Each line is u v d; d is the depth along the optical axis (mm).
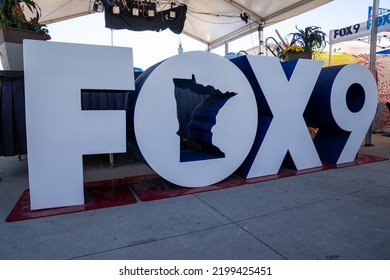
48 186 1995
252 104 2590
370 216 1852
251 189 2426
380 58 6520
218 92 2699
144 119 2186
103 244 1532
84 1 7023
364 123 3324
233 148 2562
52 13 7156
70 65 1944
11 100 2914
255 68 2615
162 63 2217
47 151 1960
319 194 2279
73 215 1917
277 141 2820
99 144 2059
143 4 7207
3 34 2900
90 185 2580
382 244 1492
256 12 7035
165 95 2240
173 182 2359
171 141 2305
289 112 2855
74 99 1974
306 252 1422
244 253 1422
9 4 2965
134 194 2346
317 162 3107
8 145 2932
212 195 2293
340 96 3074
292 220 1806
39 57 1876
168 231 1675
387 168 3066
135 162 3678
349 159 3307
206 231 1668
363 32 5250
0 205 2160
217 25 8438
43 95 1906
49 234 1653
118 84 2055
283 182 2611
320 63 2982
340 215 1872
